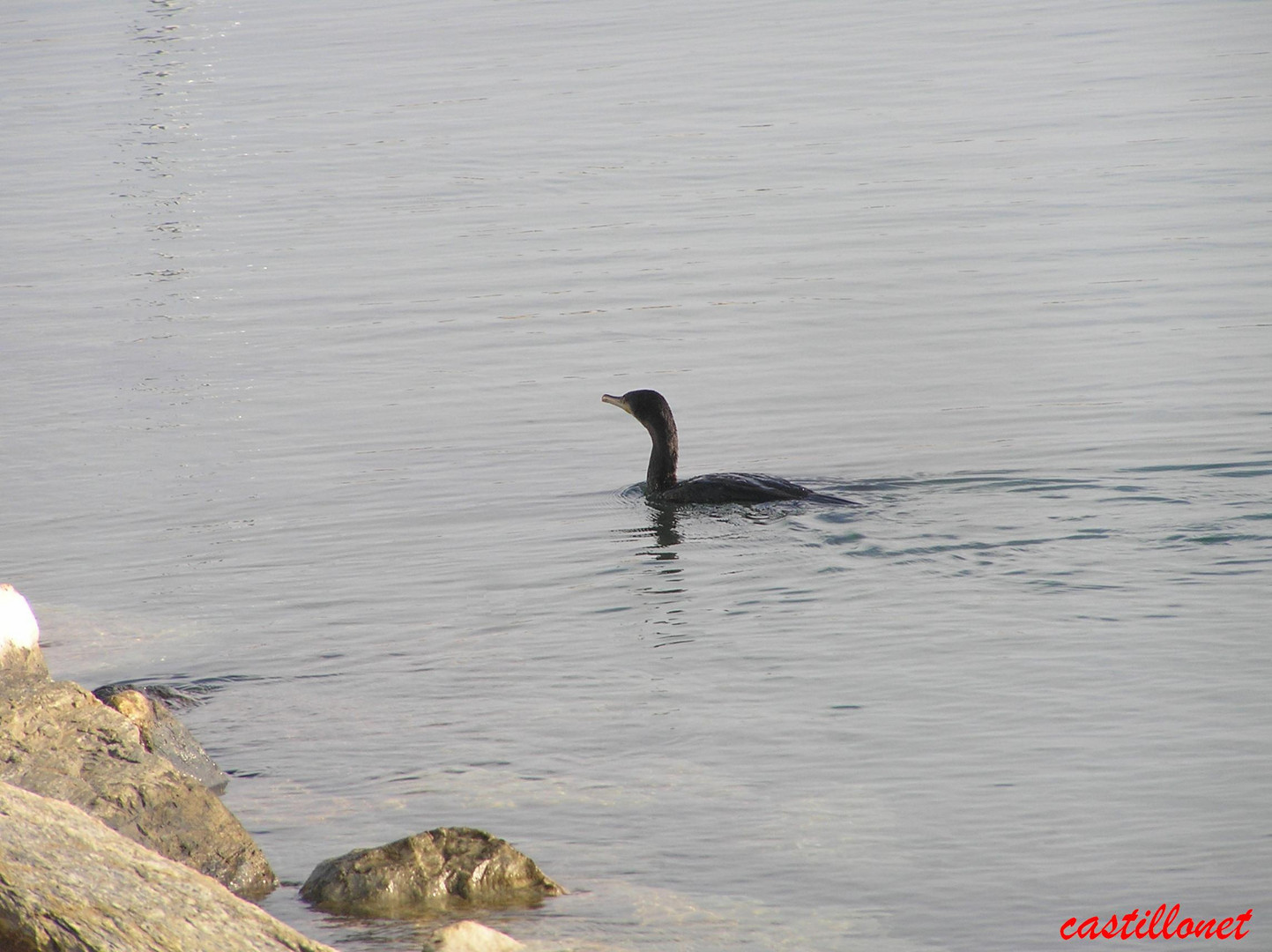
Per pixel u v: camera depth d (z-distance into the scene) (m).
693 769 15.69
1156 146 52.44
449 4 91.69
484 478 28.09
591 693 17.95
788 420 30.66
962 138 55.75
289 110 66.94
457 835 13.73
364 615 21.30
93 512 26.84
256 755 16.61
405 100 67.19
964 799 14.66
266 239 48.59
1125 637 18.64
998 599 20.30
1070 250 42.00
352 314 40.25
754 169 53.50
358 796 15.47
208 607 21.94
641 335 37.28
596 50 75.56
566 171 54.81
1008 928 12.42
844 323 37.22
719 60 72.00
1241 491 24.38
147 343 38.34
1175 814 14.12
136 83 74.31
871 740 16.14
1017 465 26.64
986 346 34.66
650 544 23.80
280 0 97.56
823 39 75.25
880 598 20.66
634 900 13.09
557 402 32.75
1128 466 26.06
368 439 30.66
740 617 20.27
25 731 14.35
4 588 15.38
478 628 20.50
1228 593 19.95
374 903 13.22
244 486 28.03
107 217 52.12
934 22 78.12
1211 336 33.97
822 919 12.66
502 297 41.19
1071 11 78.62
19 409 33.38
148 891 11.34
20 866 11.00
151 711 16.08
